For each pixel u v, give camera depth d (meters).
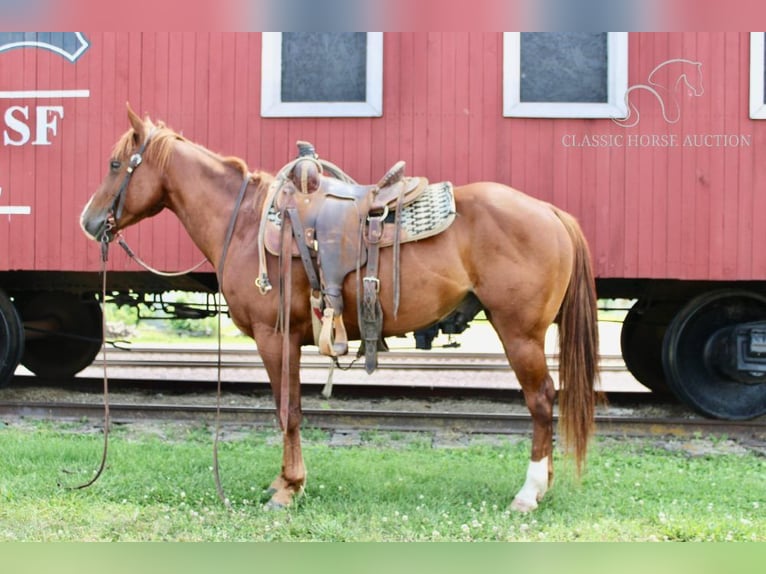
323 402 6.35
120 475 4.33
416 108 5.48
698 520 3.69
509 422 5.55
